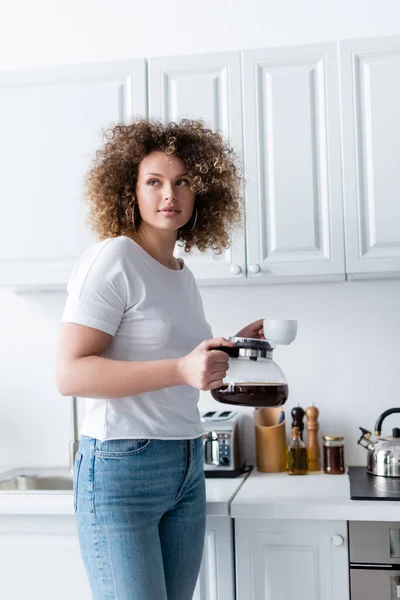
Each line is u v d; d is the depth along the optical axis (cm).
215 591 194
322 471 245
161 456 161
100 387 150
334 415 258
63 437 272
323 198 224
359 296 258
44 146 236
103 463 157
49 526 199
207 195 185
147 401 160
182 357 159
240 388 166
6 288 264
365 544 190
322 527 192
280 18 265
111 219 174
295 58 226
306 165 224
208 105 229
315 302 260
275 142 226
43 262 235
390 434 254
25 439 274
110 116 233
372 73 222
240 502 193
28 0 281
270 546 194
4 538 201
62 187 234
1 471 263
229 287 265
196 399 174
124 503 156
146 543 158
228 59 229
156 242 171
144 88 232
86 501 158
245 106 228
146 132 170
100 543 157
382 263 220
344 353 258
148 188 167
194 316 173
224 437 235
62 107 235
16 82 238
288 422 260
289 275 224
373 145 221
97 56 276
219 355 146
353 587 190
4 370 277
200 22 270
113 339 161
